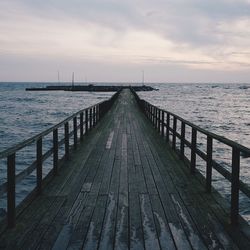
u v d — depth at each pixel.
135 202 6.00
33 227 4.84
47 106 65.25
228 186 12.45
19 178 5.05
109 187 6.93
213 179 13.30
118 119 22.58
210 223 5.01
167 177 7.76
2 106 65.19
